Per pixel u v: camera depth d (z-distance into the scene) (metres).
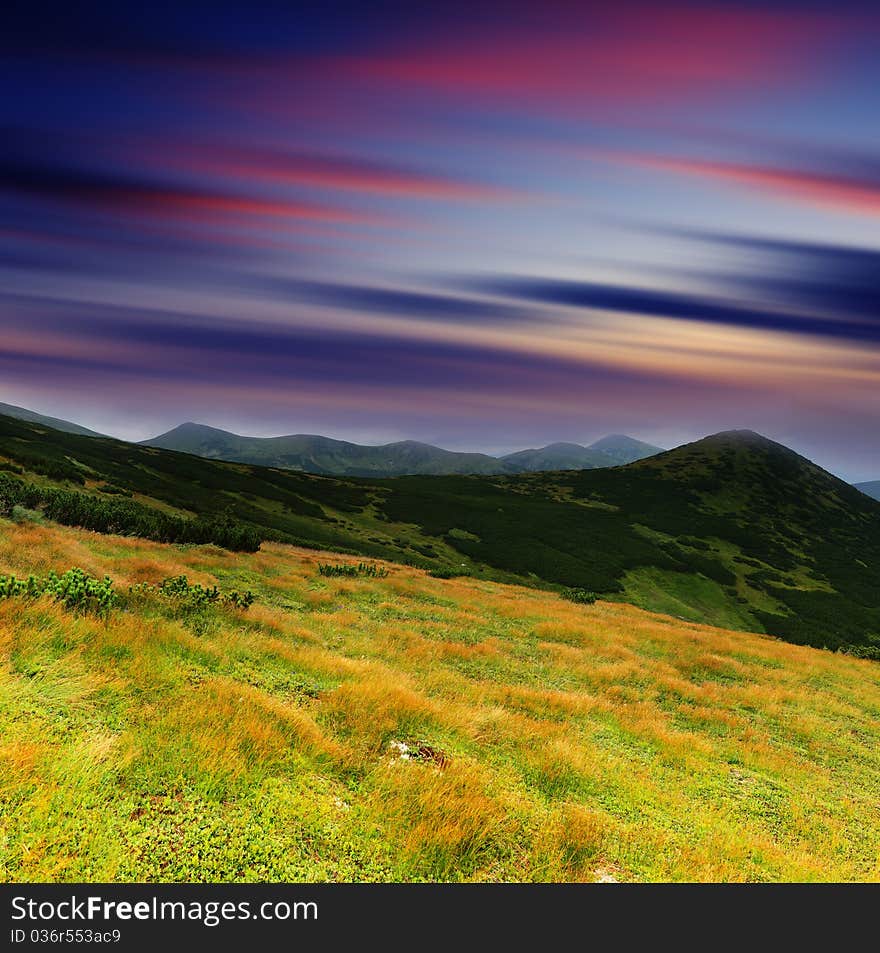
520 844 5.75
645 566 84.50
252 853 4.55
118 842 4.22
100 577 15.45
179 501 66.12
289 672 9.81
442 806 5.70
